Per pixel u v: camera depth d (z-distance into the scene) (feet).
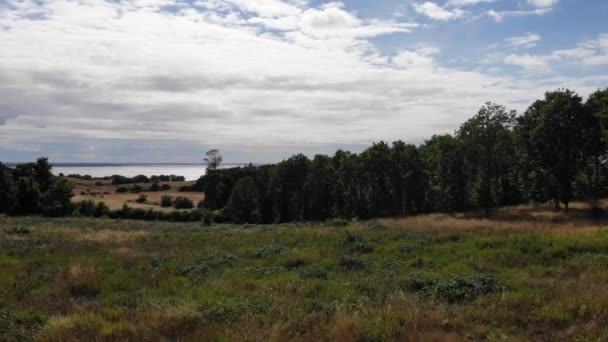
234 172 242.17
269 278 37.65
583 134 111.86
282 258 47.34
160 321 24.45
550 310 25.54
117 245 63.72
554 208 122.01
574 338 21.67
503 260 42.70
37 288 35.70
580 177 126.00
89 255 53.11
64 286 34.76
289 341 21.49
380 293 30.50
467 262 42.01
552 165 113.80
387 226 78.64
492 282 32.53
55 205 197.57
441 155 142.92
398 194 157.99
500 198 145.69
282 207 185.37
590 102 122.52
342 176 168.96
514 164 135.13
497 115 135.13
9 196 192.03
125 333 23.03
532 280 34.32
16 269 42.91
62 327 23.41
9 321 25.20
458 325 24.09
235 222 191.72
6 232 85.30
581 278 33.73
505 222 85.92
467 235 60.13
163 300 29.89
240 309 26.86
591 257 40.96
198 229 109.70
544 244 48.03
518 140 122.72
